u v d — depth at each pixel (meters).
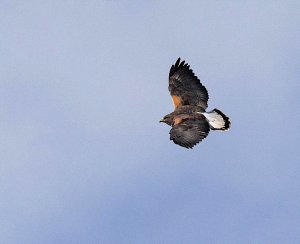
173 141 28.72
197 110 29.61
